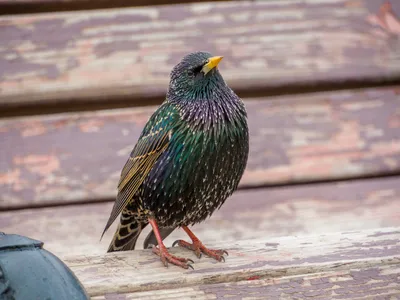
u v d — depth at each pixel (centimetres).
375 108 930
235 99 712
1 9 956
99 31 946
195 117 695
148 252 600
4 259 480
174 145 701
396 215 854
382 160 901
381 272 551
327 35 969
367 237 605
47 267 482
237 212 858
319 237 613
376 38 972
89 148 881
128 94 916
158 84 919
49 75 915
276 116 916
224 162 702
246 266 566
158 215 734
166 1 988
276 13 978
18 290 468
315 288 543
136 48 938
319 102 928
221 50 947
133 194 721
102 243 825
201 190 707
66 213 844
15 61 920
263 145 898
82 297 484
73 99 910
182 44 946
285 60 947
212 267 574
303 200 869
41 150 877
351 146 904
